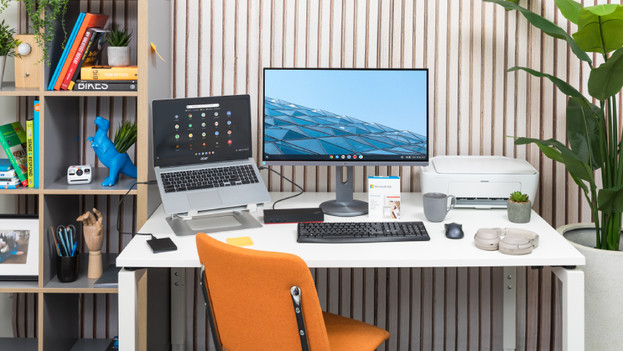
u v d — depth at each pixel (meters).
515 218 2.37
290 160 2.46
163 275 2.73
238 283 1.75
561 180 2.88
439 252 2.03
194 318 2.92
